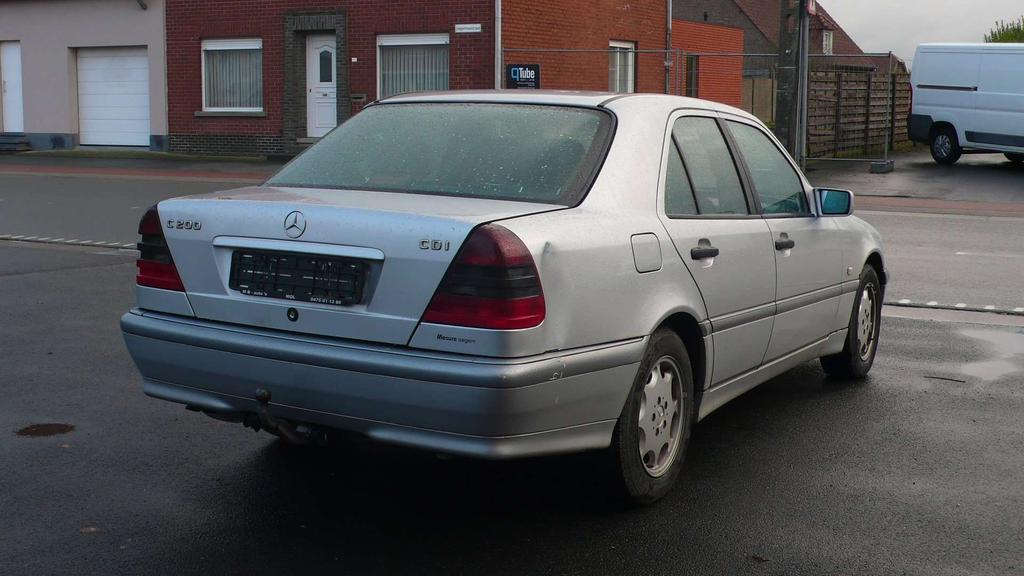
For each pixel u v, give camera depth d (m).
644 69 29.12
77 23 28.34
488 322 3.82
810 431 5.84
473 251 3.86
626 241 4.34
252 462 5.22
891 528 4.48
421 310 3.92
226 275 4.36
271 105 26.27
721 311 4.99
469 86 24.00
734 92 35.16
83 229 14.02
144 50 27.86
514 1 23.92
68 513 4.52
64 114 28.88
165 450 5.36
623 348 4.27
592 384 4.13
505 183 4.44
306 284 4.14
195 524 4.43
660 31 29.61
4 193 18.64
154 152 27.69
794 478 5.08
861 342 6.90
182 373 4.45
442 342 3.89
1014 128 23.33
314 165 4.89
